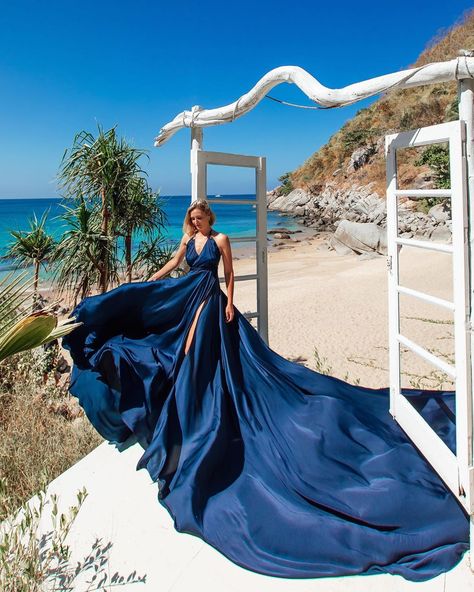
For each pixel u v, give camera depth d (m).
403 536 2.39
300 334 9.14
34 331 2.35
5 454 3.63
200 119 4.18
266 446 2.95
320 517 2.48
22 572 2.22
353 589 2.21
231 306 3.54
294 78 3.06
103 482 3.15
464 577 2.25
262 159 4.78
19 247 6.05
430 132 2.42
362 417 3.25
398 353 3.20
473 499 2.19
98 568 2.40
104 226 5.61
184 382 3.11
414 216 25.75
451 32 25.78
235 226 45.47
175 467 2.91
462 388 2.21
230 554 2.42
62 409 4.83
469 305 2.17
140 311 3.44
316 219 50.78
